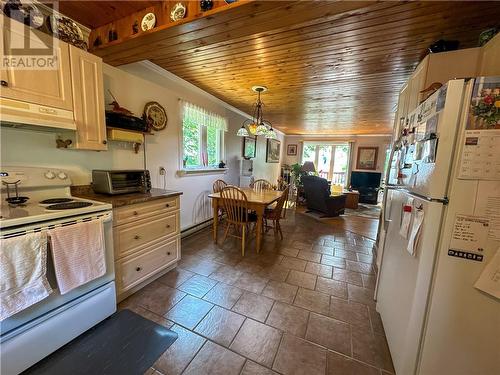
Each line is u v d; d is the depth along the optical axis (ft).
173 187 10.01
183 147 10.37
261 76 8.96
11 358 3.69
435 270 3.35
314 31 5.66
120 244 5.74
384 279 5.49
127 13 5.34
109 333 4.91
